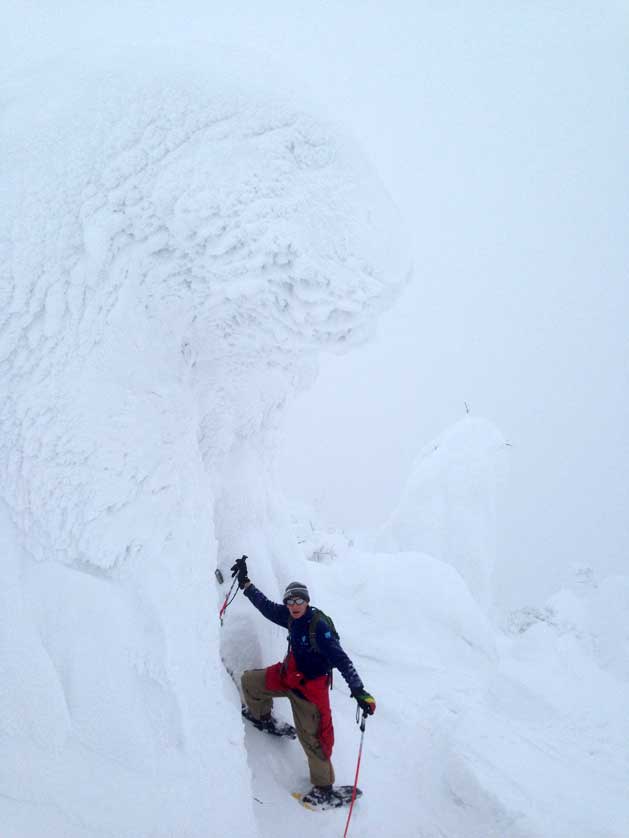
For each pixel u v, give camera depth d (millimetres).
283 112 2539
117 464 2406
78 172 2447
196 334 2908
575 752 3691
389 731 3842
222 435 3354
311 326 2574
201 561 2613
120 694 2135
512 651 5285
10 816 1795
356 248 2527
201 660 2420
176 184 2408
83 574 2291
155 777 2066
